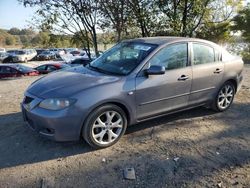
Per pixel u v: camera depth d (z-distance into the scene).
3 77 21.42
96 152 4.28
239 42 23.52
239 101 6.98
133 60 4.81
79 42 12.50
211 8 12.37
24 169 3.81
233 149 4.43
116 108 4.39
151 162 4.01
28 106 4.32
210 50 5.64
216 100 5.87
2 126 5.21
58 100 4.03
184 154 4.24
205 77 5.45
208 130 5.14
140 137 4.80
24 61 45.47
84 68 5.14
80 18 11.58
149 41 5.16
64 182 3.53
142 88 4.57
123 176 3.67
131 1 10.60
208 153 4.29
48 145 4.46
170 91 4.95
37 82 4.70
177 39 5.20
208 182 3.55
